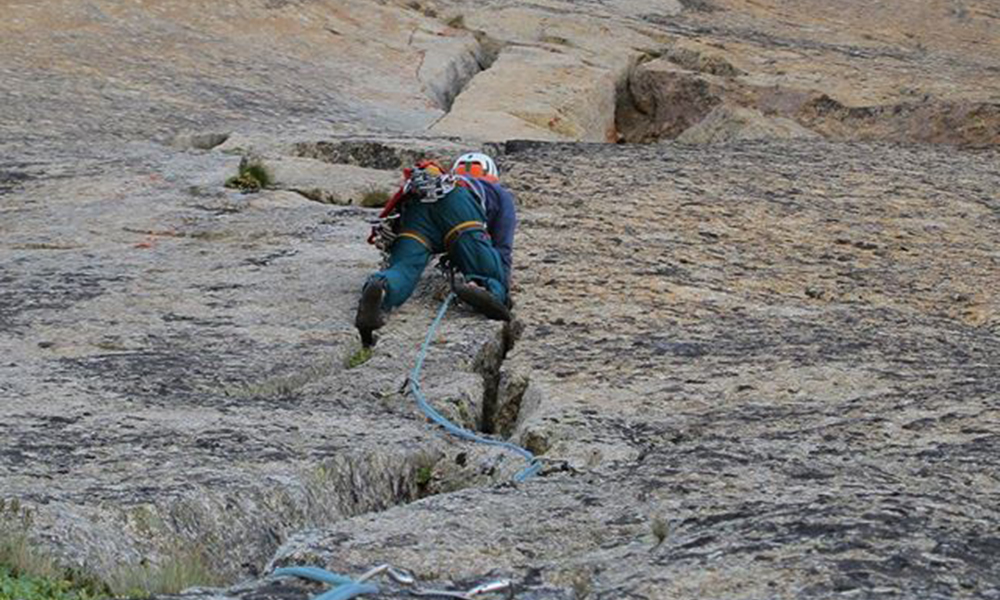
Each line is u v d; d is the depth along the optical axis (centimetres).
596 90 2405
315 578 520
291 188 1539
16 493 630
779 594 496
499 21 2769
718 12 3155
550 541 579
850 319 1088
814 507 582
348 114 2072
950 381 892
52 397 826
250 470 694
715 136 2292
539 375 926
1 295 1104
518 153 1662
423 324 1046
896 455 703
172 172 1584
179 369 909
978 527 559
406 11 2748
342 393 896
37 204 1438
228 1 2505
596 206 1412
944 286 1212
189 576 594
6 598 532
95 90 1994
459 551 564
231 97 2056
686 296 1131
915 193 1544
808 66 2678
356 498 718
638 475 669
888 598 487
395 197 1077
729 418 820
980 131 2269
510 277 1109
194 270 1191
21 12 2286
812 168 1642
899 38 3088
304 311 1072
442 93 2395
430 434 801
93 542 595
